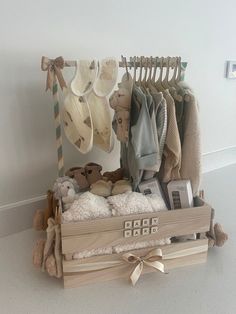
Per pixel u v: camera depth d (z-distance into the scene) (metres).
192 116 1.03
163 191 1.12
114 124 1.17
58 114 1.16
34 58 1.21
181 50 1.62
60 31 1.24
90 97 1.16
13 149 1.25
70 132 1.18
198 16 1.62
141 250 1.01
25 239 1.28
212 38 1.72
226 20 1.74
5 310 0.91
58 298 0.95
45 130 1.31
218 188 1.76
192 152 1.06
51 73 1.09
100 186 1.14
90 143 1.12
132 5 1.39
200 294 0.98
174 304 0.94
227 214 1.47
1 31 1.11
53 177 1.39
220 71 1.84
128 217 0.97
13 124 1.23
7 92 1.18
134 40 1.45
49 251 1.00
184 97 1.02
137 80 1.31
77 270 0.97
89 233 0.95
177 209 1.04
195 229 1.06
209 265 1.11
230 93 1.95
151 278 1.04
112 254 0.99
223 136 2.05
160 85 1.13
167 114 1.01
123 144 1.28
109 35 1.37
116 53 1.41
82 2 1.26
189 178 1.09
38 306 0.92
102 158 1.51
